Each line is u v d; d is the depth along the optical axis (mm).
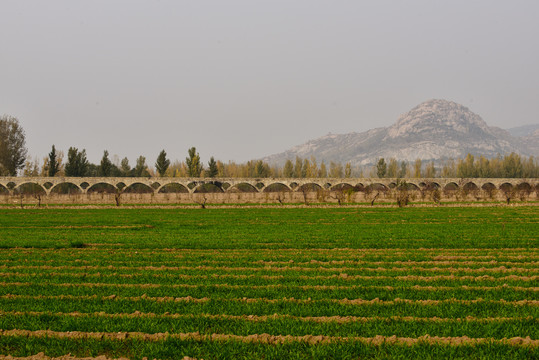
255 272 24812
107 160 146125
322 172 172125
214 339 14031
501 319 15523
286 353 12828
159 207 95125
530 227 48656
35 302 18562
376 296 18812
